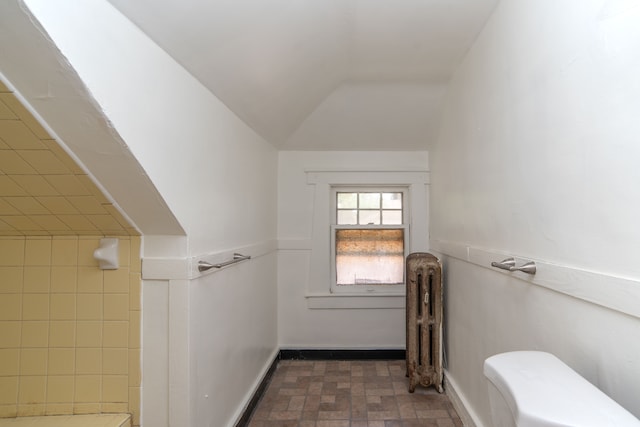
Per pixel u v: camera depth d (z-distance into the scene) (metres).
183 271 1.38
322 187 3.09
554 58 1.15
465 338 2.09
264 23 1.44
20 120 0.95
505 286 1.53
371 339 3.07
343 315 3.07
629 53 0.83
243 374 2.09
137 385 1.39
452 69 2.27
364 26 1.82
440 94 2.54
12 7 0.70
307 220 3.09
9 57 0.81
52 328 1.40
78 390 1.40
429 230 3.04
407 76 2.38
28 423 1.35
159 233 1.39
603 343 0.93
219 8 1.21
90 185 1.17
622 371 0.86
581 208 1.01
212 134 1.64
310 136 2.94
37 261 1.41
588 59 0.98
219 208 1.74
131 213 1.29
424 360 2.45
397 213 3.15
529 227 1.32
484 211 1.77
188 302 1.39
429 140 2.96
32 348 1.40
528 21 1.33
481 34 1.82
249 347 2.22
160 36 1.15
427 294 2.46
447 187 2.48
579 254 1.02
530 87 1.31
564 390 0.80
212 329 1.63
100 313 1.40
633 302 0.82
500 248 1.58
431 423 2.08
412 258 2.57
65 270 1.40
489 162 1.71
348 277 3.13
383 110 2.70
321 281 3.08
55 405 1.39
